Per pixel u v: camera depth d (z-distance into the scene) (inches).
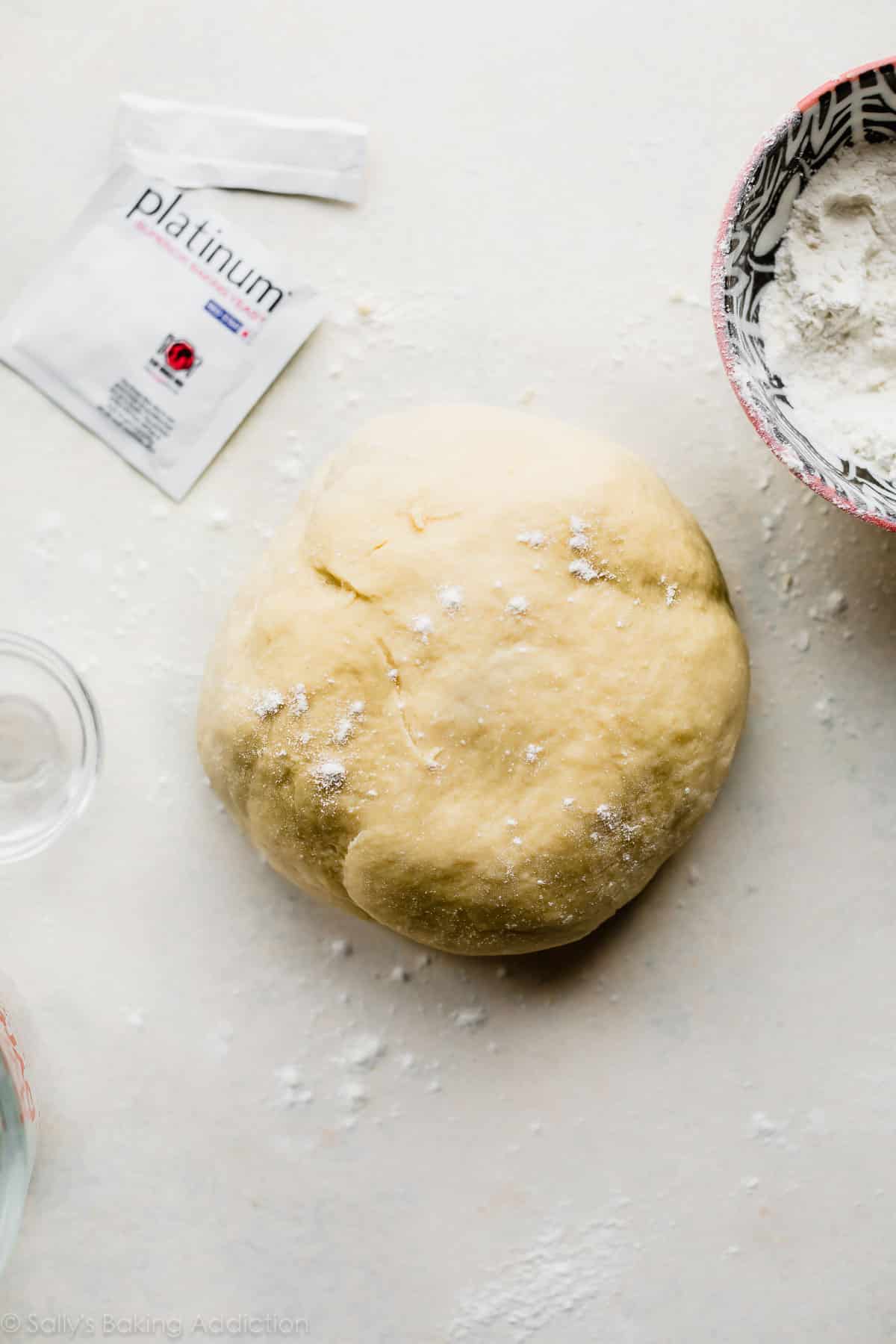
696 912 21.6
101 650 21.7
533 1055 21.6
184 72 21.5
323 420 21.6
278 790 19.6
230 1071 21.6
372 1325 21.6
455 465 19.7
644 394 21.6
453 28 21.5
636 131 21.6
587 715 19.2
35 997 21.6
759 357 19.6
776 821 21.6
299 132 21.5
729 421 21.5
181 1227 21.6
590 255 21.6
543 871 19.3
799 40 21.5
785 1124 21.7
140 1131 21.6
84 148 21.6
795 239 19.6
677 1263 21.7
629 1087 21.6
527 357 21.6
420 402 21.6
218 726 20.0
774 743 21.6
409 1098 21.6
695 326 21.6
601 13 21.5
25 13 21.5
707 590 20.1
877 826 21.6
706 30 21.5
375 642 19.3
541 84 21.6
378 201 21.6
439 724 19.1
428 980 21.6
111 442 21.6
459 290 21.6
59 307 21.5
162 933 21.6
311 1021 21.6
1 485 21.7
